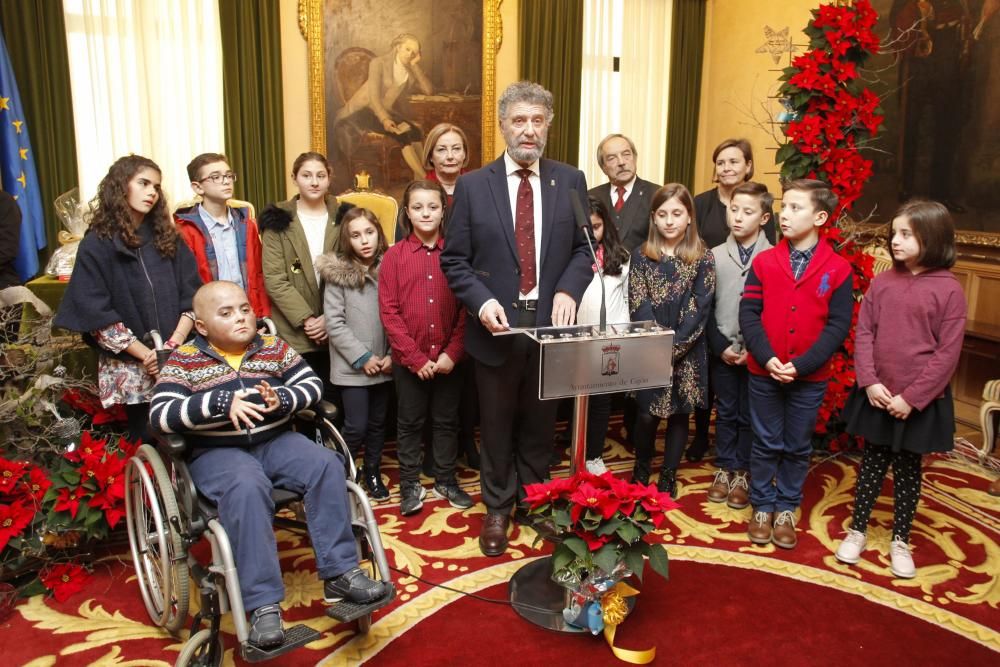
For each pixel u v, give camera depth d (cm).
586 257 256
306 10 551
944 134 432
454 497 304
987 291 415
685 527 287
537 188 251
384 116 585
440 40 588
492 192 247
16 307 302
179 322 269
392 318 287
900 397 244
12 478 235
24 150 470
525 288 250
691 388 296
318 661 204
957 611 230
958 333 238
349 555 206
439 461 305
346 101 573
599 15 626
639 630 218
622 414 426
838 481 329
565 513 207
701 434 355
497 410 258
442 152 339
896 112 466
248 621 193
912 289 246
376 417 308
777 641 214
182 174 547
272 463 218
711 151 666
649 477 315
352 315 300
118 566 257
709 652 208
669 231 293
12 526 229
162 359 232
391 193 598
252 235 319
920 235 241
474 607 231
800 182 263
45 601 236
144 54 521
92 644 212
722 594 239
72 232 399
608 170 358
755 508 280
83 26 500
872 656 207
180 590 197
